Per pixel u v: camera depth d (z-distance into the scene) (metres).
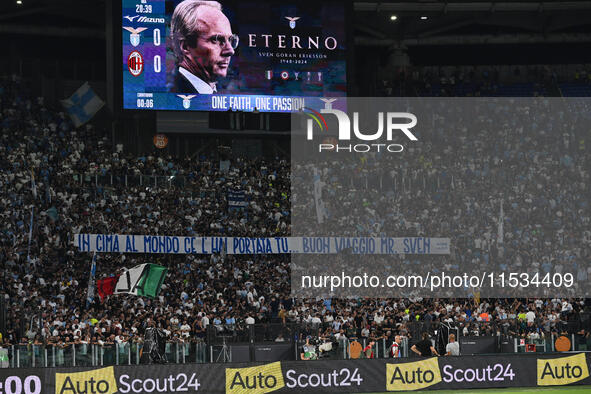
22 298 45.91
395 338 40.06
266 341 40.22
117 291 43.31
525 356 34.03
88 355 36.59
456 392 33.03
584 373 34.38
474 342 39.91
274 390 31.53
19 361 35.50
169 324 44.28
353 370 32.41
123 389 30.03
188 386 30.69
